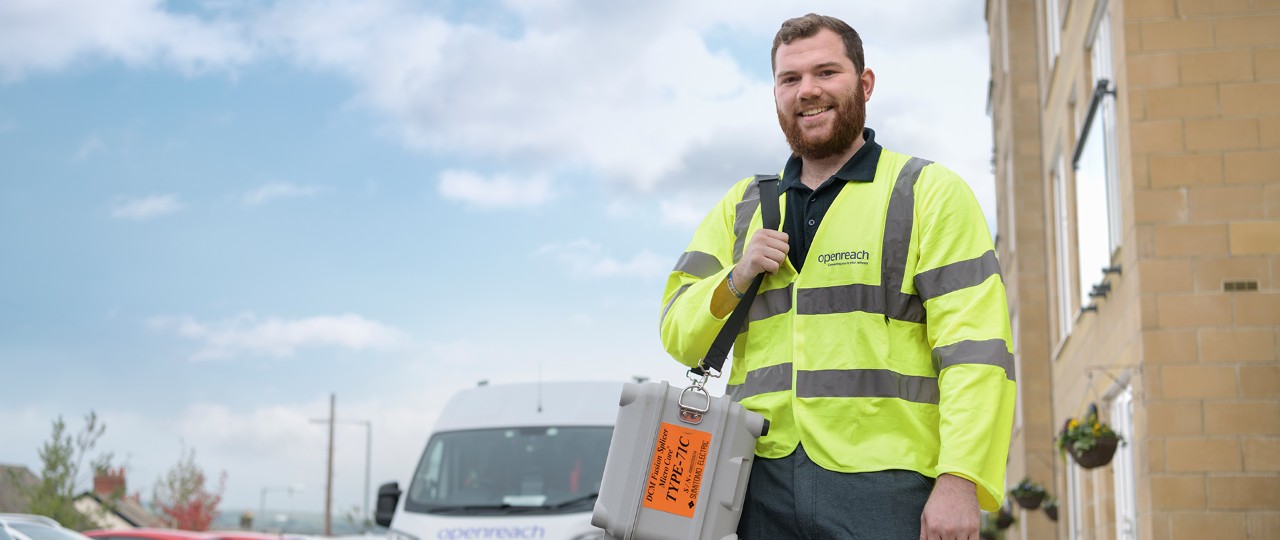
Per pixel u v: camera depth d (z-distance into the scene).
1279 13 11.04
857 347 3.51
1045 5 20.06
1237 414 10.59
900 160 3.68
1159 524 10.55
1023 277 22.17
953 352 3.36
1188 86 11.09
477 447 10.04
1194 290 10.82
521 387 10.59
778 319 3.63
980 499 3.33
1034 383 21.83
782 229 3.71
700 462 3.42
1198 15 11.16
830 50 3.68
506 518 9.46
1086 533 16.61
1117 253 12.46
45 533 11.37
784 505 3.49
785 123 3.73
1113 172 12.51
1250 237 10.80
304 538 18.77
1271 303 10.67
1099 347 14.20
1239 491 10.47
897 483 3.40
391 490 10.27
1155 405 10.72
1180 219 10.94
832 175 3.68
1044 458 21.56
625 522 3.41
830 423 3.48
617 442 3.46
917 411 3.47
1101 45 14.26
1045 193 21.27
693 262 3.88
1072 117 17.27
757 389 3.62
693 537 3.38
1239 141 10.95
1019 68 22.81
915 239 3.54
